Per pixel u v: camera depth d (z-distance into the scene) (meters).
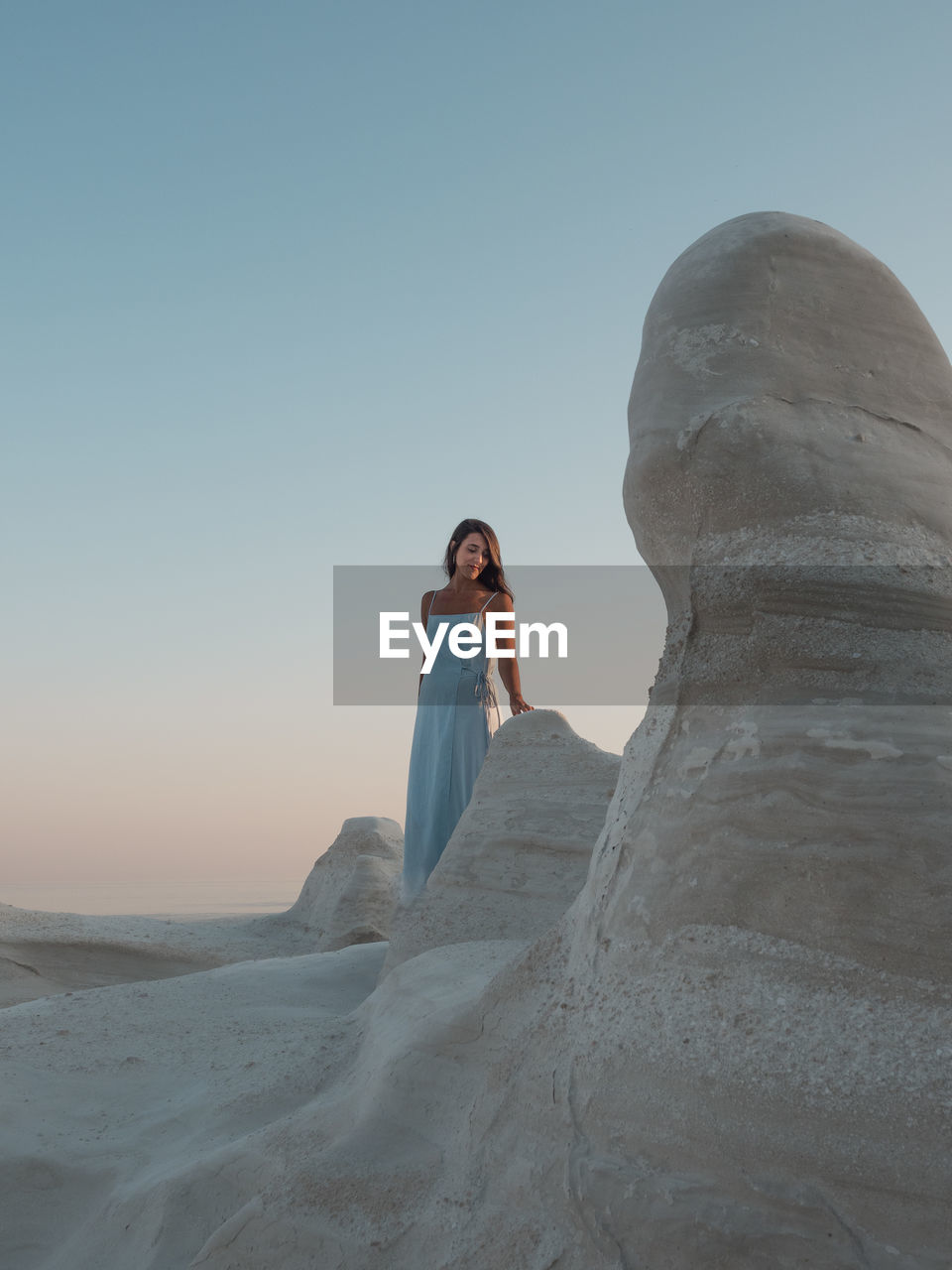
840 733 2.10
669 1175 1.89
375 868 8.63
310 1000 4.25
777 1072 1.85
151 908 21.75
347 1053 3.21
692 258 2.66
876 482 2.33
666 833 2.27
